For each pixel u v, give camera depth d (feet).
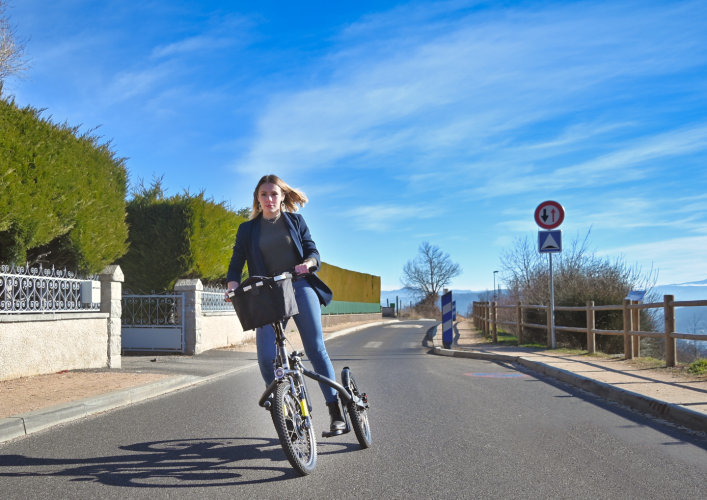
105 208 33.55
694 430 16.93
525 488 11.69
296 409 12.78
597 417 18.81
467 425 17.61
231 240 49.14
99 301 30.91
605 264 47.62
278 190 14.10
